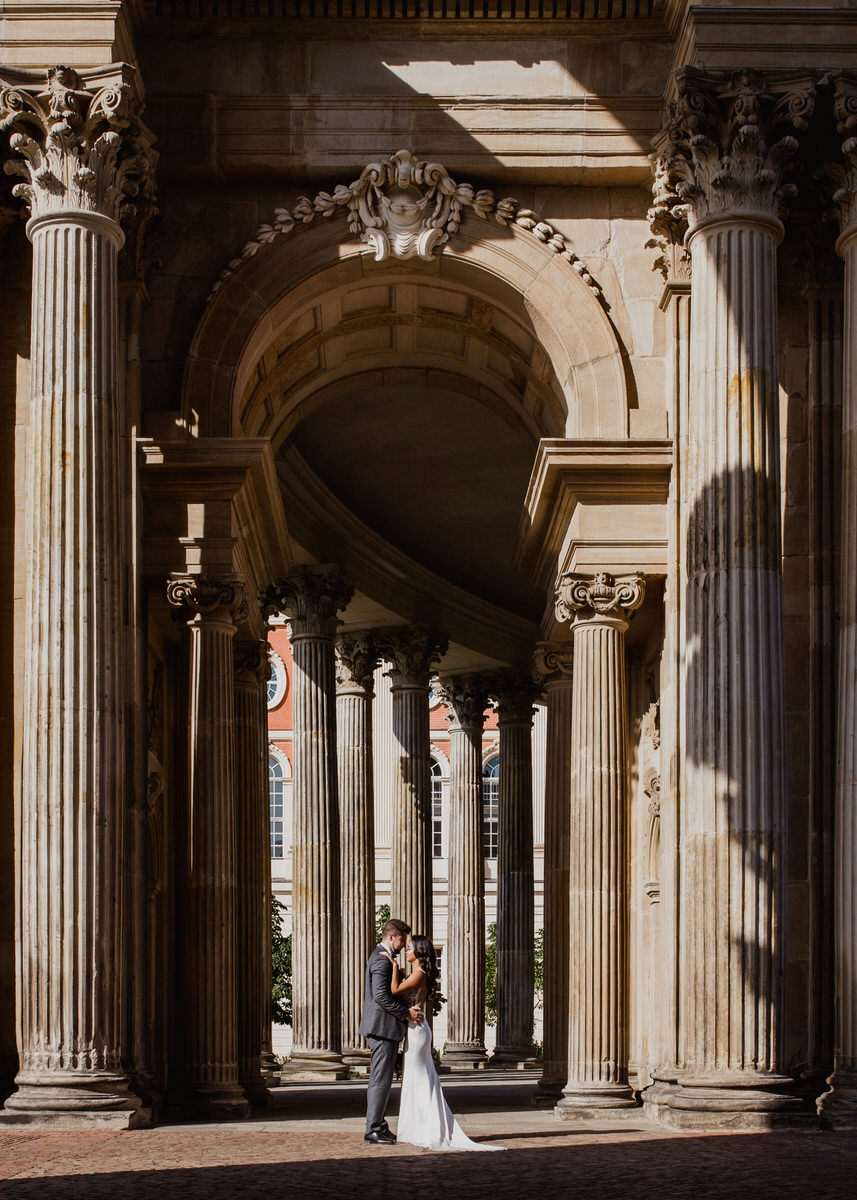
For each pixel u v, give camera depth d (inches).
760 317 1103.0
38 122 1095.6
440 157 1259.8
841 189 1102.4
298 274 1264.8
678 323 1232.2
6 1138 915.4
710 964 1036.5
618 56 1263.5
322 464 2016.5
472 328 1413.6
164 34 1255.5
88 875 1013.8
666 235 1219.9
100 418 1069.8
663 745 1208.8
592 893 1199.6
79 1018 1002.1
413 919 2129.7
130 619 1184.8
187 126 1252.5
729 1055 1026.1
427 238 1259.8
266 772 1647.4
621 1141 926.4
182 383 1244.5
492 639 2327.8
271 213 1273.4
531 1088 1791.3
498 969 2314.2
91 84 1093.8
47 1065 996.6
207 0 1251.2
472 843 2361.0
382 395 1861.5
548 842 1429.6
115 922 1023.6
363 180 1254.3
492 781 4222.4
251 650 1464.1
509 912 2314.2
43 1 1110.4
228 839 1213.7
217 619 1222.3
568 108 1259.8
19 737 1130.0
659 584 1237.1
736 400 1093.1
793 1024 1132.5
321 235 1264.8
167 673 1347.2
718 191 1115.3
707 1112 1007.6
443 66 1264.8
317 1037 1831.9
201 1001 1198.9
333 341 1441.9
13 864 1114.1
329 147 1258.6
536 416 1483.8
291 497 1835.6
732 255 1109.1
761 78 1114.1
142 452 1219.9
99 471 1063.0
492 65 1263.5
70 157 1090.1
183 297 1259.8
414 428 1940.2
